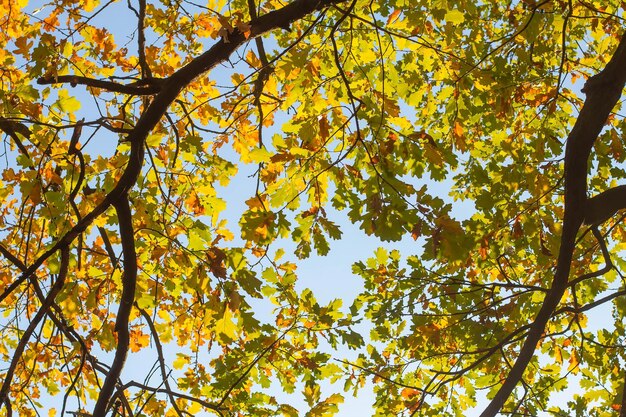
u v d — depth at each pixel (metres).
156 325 5.12
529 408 5.29
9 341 5.52
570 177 3.87
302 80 4.04
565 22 4.50
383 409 5.33
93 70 5.06
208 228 4.27
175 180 5.09
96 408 3.44
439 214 3.20
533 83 5.35
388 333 5.53
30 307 5.22
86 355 4.17
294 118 3.92
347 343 4.34
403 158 3.49
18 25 4.67
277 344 4.35
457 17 4.01
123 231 3.75
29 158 3.97
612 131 4.97
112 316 5.10
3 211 4.98
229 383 4.39
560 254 3.92
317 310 4.29
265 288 4.21
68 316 4.28
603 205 3.94
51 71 4.03
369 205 3.28
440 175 3.54
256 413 4.37
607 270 4.59
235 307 3.91
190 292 4.77
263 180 3.60
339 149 3.61
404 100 4.34
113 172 4.43
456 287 5.39
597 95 3.81
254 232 3.45
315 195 3.62
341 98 4.27
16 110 4.10
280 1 5.07
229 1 5.47
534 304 5.87
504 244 5.25
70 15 4.70
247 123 4.97
